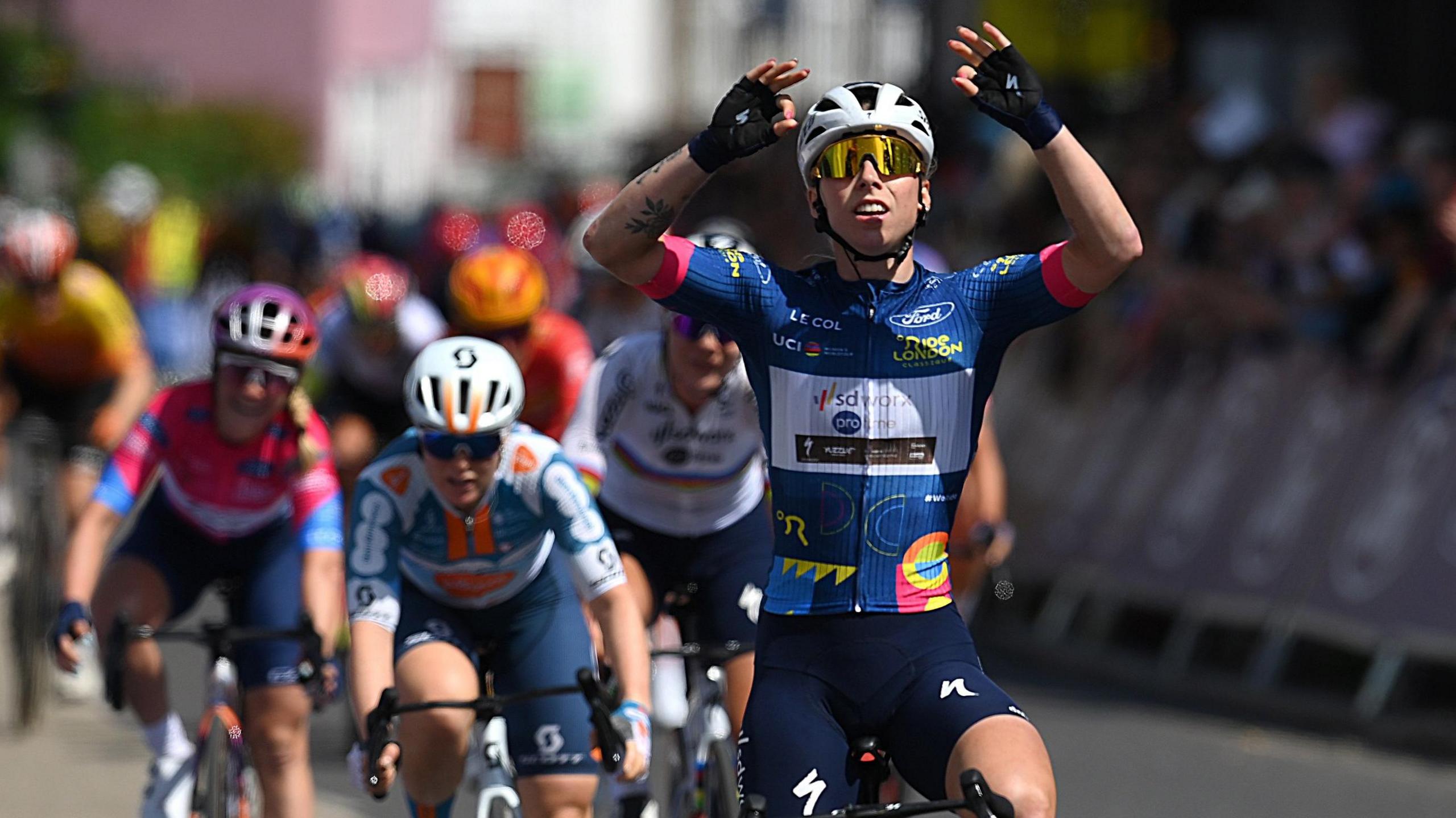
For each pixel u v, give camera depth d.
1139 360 31.12
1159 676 27.84
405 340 23.09
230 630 14.48
